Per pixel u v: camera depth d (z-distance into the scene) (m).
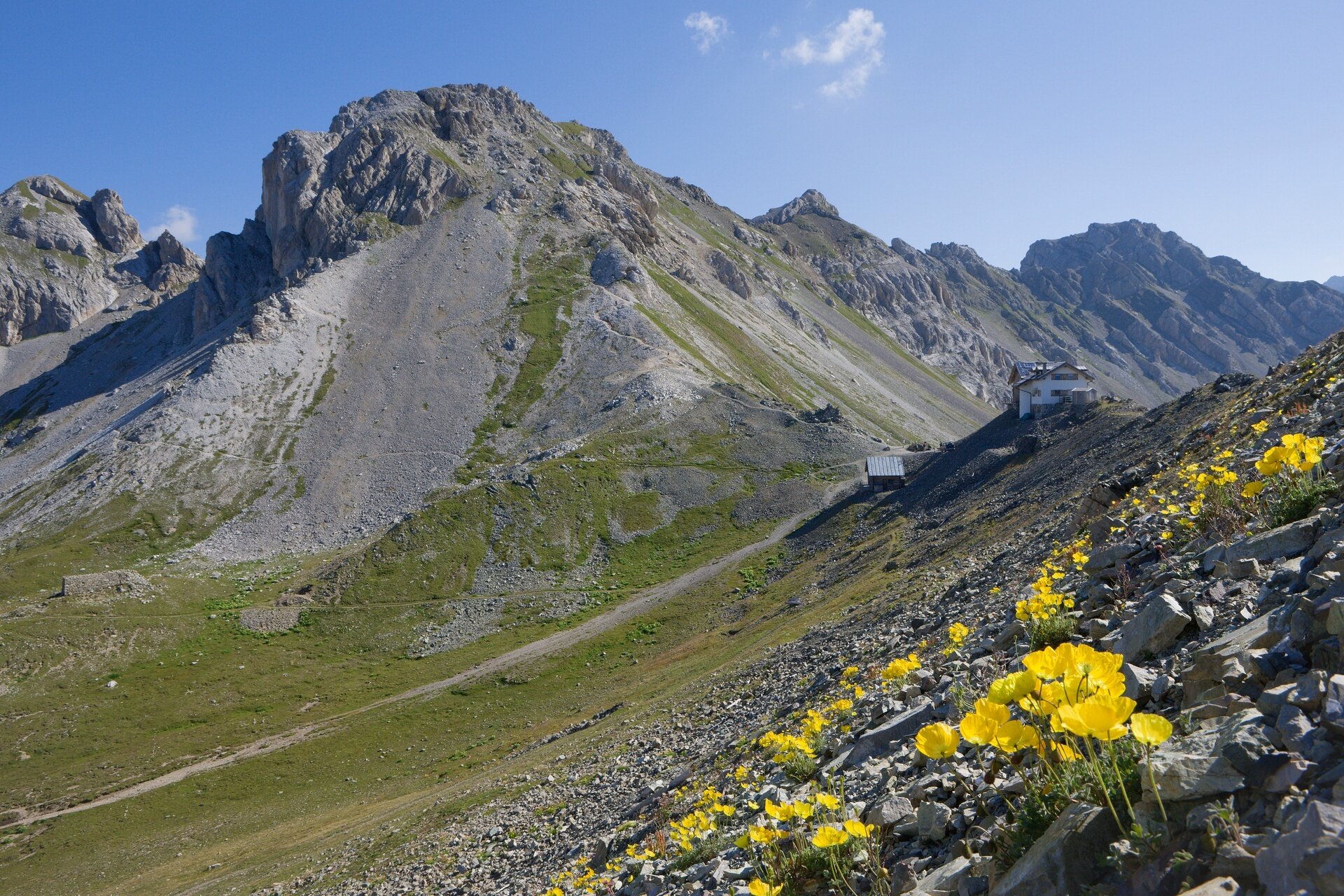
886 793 6.71
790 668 29.14
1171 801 3.12
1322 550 5.41
